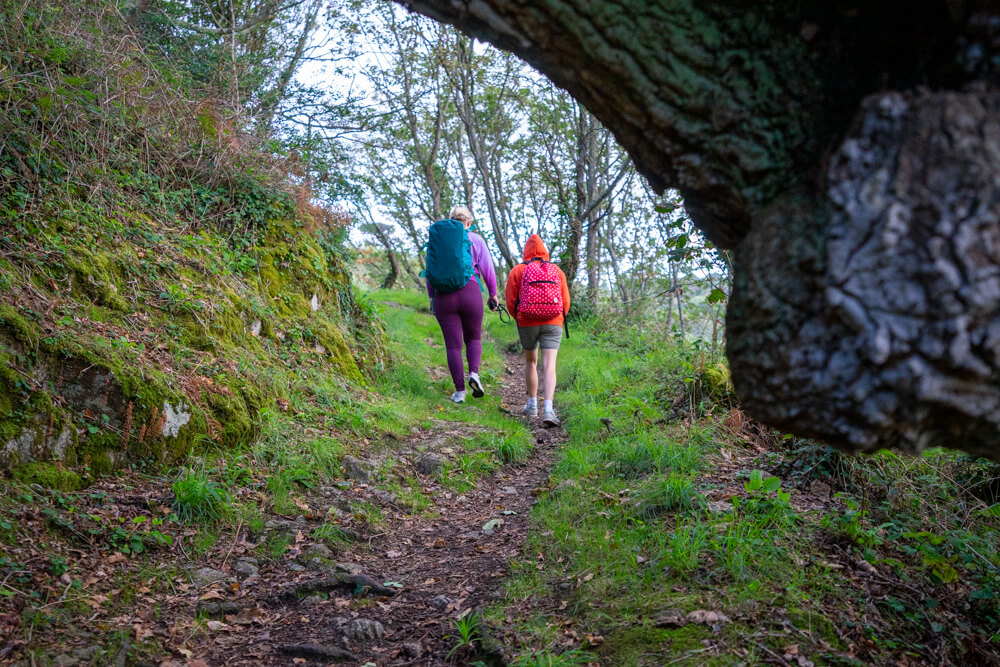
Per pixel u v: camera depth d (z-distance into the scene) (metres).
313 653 2.73
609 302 13.36
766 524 3.15
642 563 3.04
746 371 1.45
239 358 4.93
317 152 8.10
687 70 1.38
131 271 4.67
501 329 12.47
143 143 5.55
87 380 3.67
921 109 1.17
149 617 2.85
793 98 1.36
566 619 2.75
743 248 1.44
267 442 4.46
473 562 3.53
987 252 1.11
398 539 3.91
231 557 3.39
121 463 3.67
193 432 4.07
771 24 1.33
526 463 5.27
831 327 1.26
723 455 4.25
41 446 3.34
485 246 6.59
